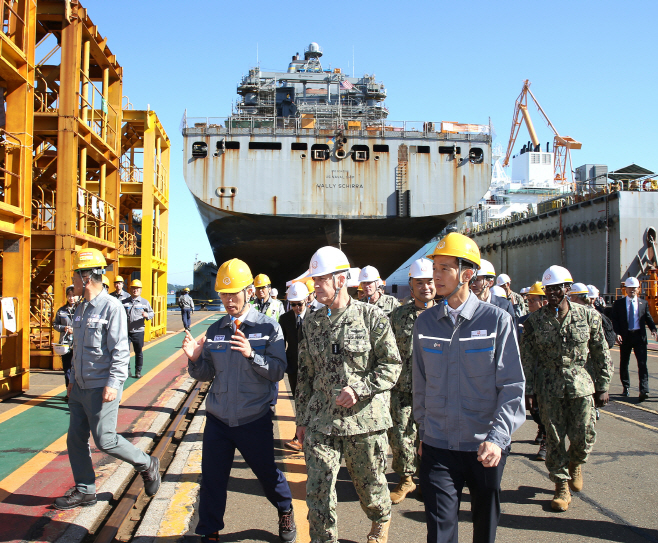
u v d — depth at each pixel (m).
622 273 23.25
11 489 4.15
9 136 7.63
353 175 21.08
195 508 3.89
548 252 30.33
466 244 2.73
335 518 2.89
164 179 18.34
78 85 10.13
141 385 8.91
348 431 2.89
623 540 3.47
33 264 12.91
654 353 14.47
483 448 2.38
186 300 18.39
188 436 5.89
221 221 21.78
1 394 7.48
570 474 4.32
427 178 21.28
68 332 6.80
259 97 31.88
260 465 3.32
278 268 27.53
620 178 30.48
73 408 3.80
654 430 6.45
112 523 3.61
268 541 3.41
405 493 4.30
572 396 4.05
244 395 3.29
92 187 15.44
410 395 4.32
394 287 28.75
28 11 7.80
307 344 3.13
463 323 2.70
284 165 20.91
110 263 12.95
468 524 3.75
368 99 33.00
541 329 4.16
